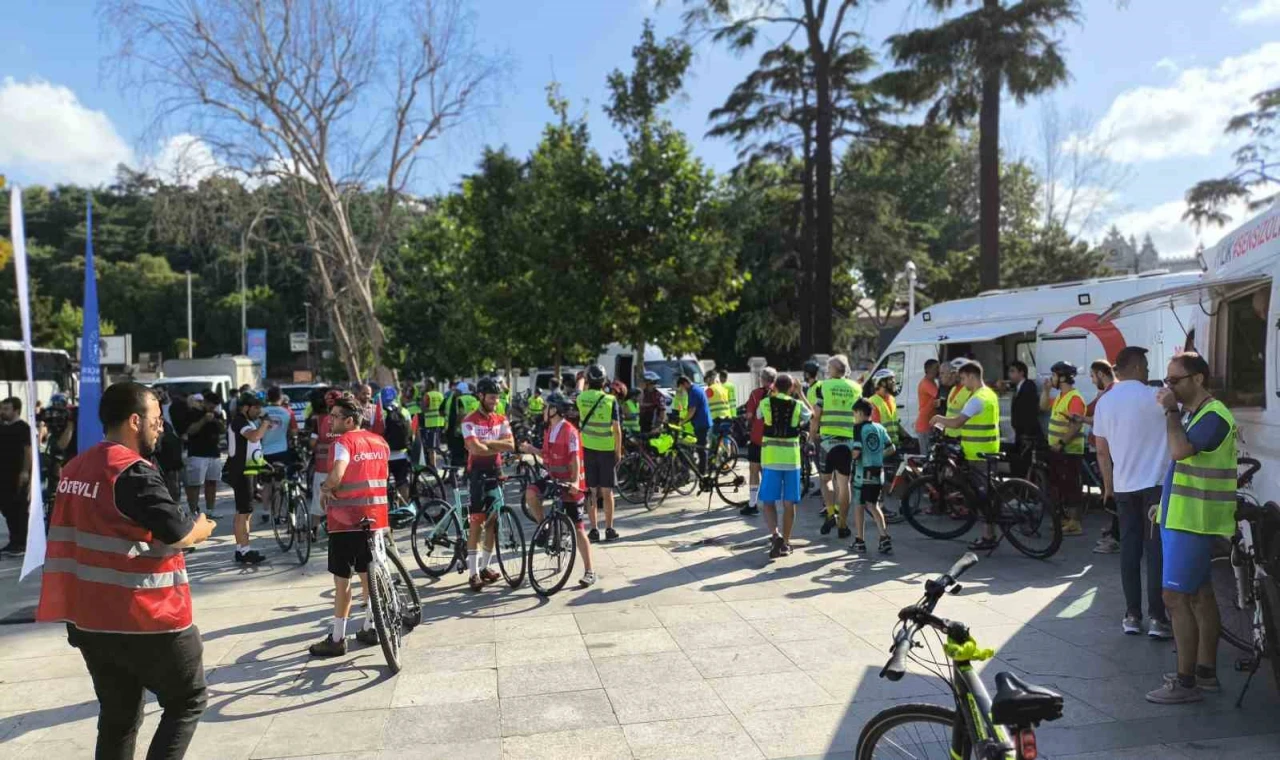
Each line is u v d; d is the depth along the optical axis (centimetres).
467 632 649
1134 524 599
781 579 789
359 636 629
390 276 3147
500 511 781
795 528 1048
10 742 480
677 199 1752
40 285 5969
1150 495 589
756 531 1029
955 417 891
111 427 372
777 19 2362
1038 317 1212
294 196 2528
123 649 356
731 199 2386
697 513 1173
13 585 879
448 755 444
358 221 2770
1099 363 866
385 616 572
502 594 759
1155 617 595
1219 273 627
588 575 775
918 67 2023
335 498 594
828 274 2356
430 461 1711
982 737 262
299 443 1262
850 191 3112
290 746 458
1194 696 486
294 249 2730
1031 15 1920
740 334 3584
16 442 1045
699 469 1312
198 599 780
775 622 657
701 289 1748
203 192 2358
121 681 369
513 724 480
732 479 1370
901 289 3806
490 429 776
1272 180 2766
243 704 518
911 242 3391
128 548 356
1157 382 1023
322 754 448
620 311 1780
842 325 3716
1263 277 521
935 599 283
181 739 368
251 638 656
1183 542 482
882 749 315
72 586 359
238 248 2538
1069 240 3709
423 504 830
